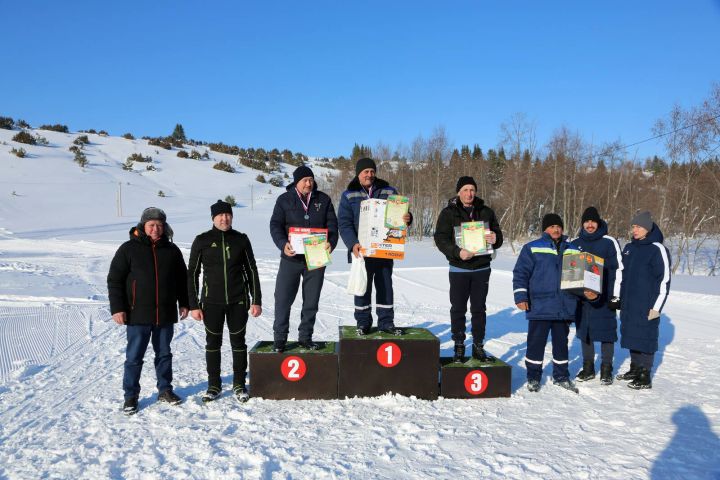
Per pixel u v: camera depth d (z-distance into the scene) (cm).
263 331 855
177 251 492
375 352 493
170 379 487
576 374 594
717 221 2477
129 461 356
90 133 8588
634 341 528
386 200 505
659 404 477
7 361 627
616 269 539
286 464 349
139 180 6328
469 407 471
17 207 4347
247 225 3897
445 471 341
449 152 4278
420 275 1616
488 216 536
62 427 420
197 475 335
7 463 354
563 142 3659
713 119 2317
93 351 678
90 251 2314
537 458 360
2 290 1166
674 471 341
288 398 492
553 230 533
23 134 6562
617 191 3419
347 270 1705
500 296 1205
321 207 522
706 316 948
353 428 417
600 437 399
